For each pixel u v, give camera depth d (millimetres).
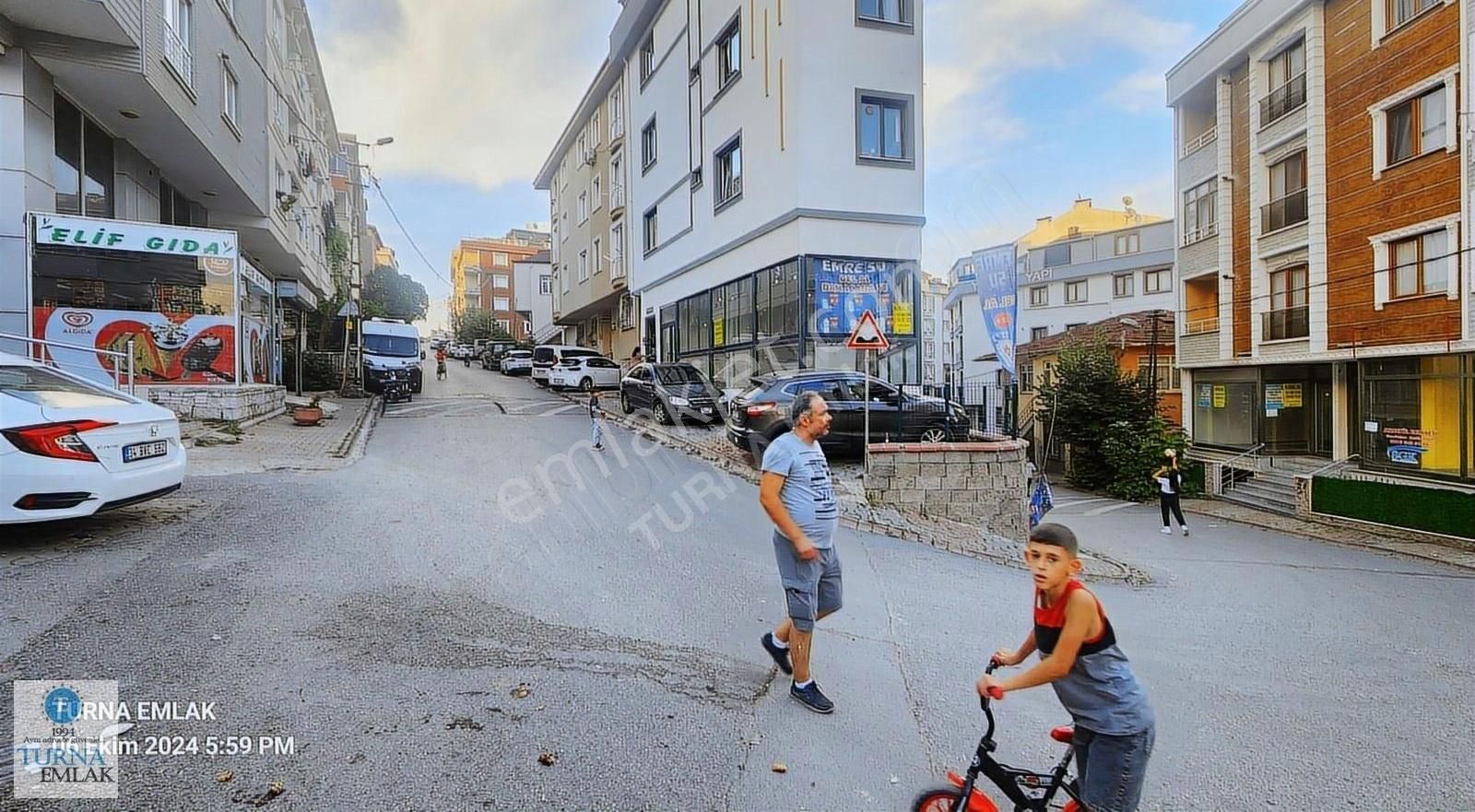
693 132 21062
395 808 2723
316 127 31266
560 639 4461
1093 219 36594
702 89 20375
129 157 13883
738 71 18078
